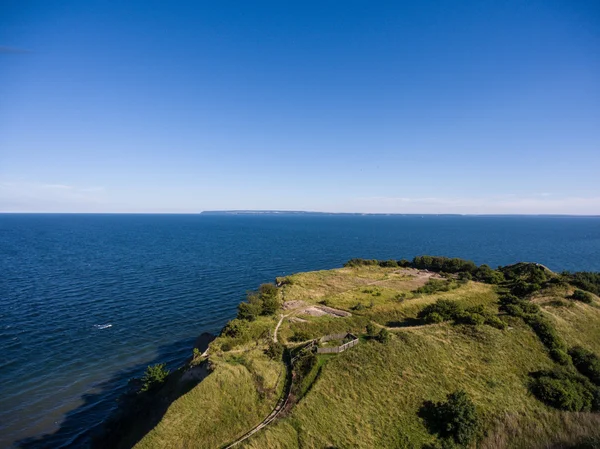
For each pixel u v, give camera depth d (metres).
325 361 39.09
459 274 85.62
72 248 168.50
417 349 41.66
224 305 82.69
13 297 83.19
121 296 87.00
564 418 34.09
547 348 44.06
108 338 63.22
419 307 57.75
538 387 37.09
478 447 31.17
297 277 84.75
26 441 38.69
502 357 41.56
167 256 148.12
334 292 71.56
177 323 71.19
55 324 68.06
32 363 53.56
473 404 33.81
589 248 192.25
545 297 61.16
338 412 32.91
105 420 42.03
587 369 41.12
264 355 43.12
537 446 31.88
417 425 32.47
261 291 71.19
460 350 42.41
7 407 43.59
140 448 30.86
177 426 32.69
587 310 55.62
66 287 93.50
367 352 40.38
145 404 41.50
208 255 153.25
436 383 37.00
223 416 34.00
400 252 171.38
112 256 145.00
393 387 36.12
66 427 41.00
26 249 161.88
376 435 31.31
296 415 32.16
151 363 55.50
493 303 61.78
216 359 41.47
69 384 49.00
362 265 103.00
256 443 29.36
